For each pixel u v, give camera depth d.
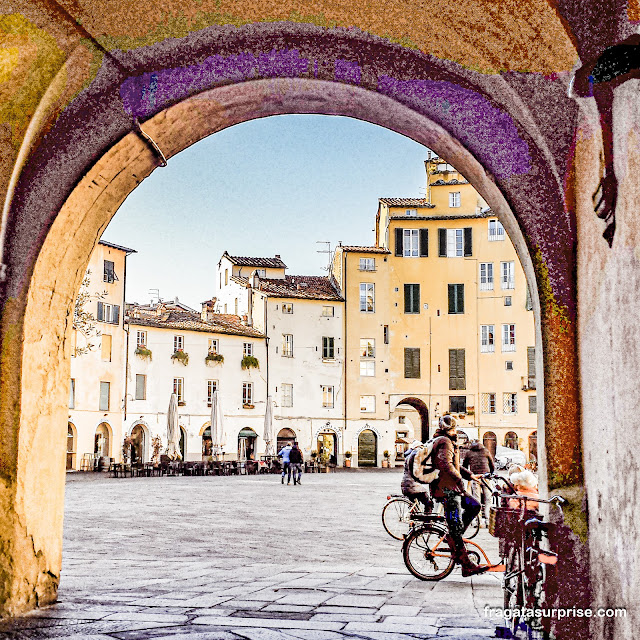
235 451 58.53
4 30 6.52
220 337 58.50
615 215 5.20
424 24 6.47
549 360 6.33
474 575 9.73
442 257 58.91
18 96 6.75
